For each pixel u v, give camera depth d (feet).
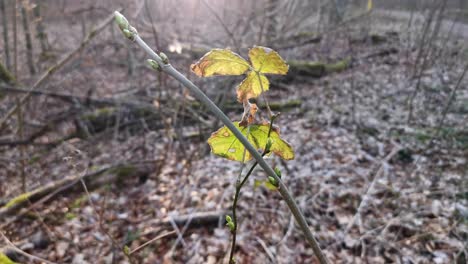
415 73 19.83
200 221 10.37
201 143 15.42
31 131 16.12
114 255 8.80
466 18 25.52
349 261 8.94
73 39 28.22
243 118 2.19
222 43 21.29
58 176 13.29
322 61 24.52
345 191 11.40
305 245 9.50
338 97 19.67
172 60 18.89
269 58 2.00
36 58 22.36
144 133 16.44
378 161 13.09
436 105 16.78
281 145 2.25
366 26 28.73
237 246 9.57
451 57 20.97
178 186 12.54
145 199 12.03
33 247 9.75
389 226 9.84
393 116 16.47
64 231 10.36
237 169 13.04
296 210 1.91
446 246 8.93
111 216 11.19
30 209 10.71
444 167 12.17
